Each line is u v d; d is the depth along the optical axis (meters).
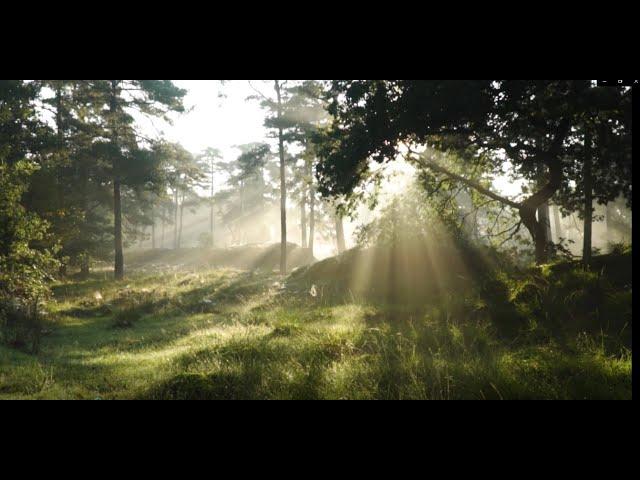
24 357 9.28
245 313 15.76
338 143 17.20
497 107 14.07
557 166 16.00
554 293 9.91
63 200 24.47
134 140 31.91
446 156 19.84
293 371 6.64
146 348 10.88
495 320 9.52
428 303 12.77
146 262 50.12
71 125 30.00
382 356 7.29
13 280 14.17
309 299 17.31
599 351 6.65
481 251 16.80
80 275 31.97
